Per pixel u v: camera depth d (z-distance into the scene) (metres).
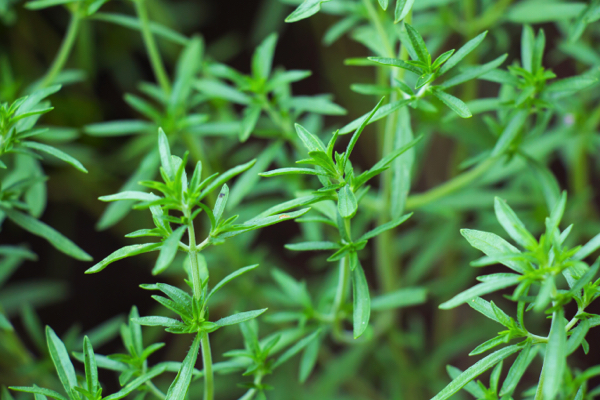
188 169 0.79
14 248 0.56
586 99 0.74
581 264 0.46
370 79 0.86
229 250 0.70
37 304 0.80
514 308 0.85
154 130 0.60
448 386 0.48
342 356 0.77
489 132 0.63
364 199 0.60
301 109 0.59
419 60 0.50
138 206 0.46
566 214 0.73
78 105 0.82
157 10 0.84
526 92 0.53
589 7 0.53
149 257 0.86
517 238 0.47
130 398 0.74
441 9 0.65
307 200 0.48
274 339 0.52
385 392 0.84
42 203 0.57
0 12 0.63
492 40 0.73
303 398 0.77
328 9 0.62
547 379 0.46
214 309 0.83
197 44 0.61
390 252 0.66
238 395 0.82
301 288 0.56
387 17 0.61
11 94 0.60
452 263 0.86
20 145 0.52
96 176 0.83
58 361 0.50
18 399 0.62
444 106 0.66
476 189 0.70
